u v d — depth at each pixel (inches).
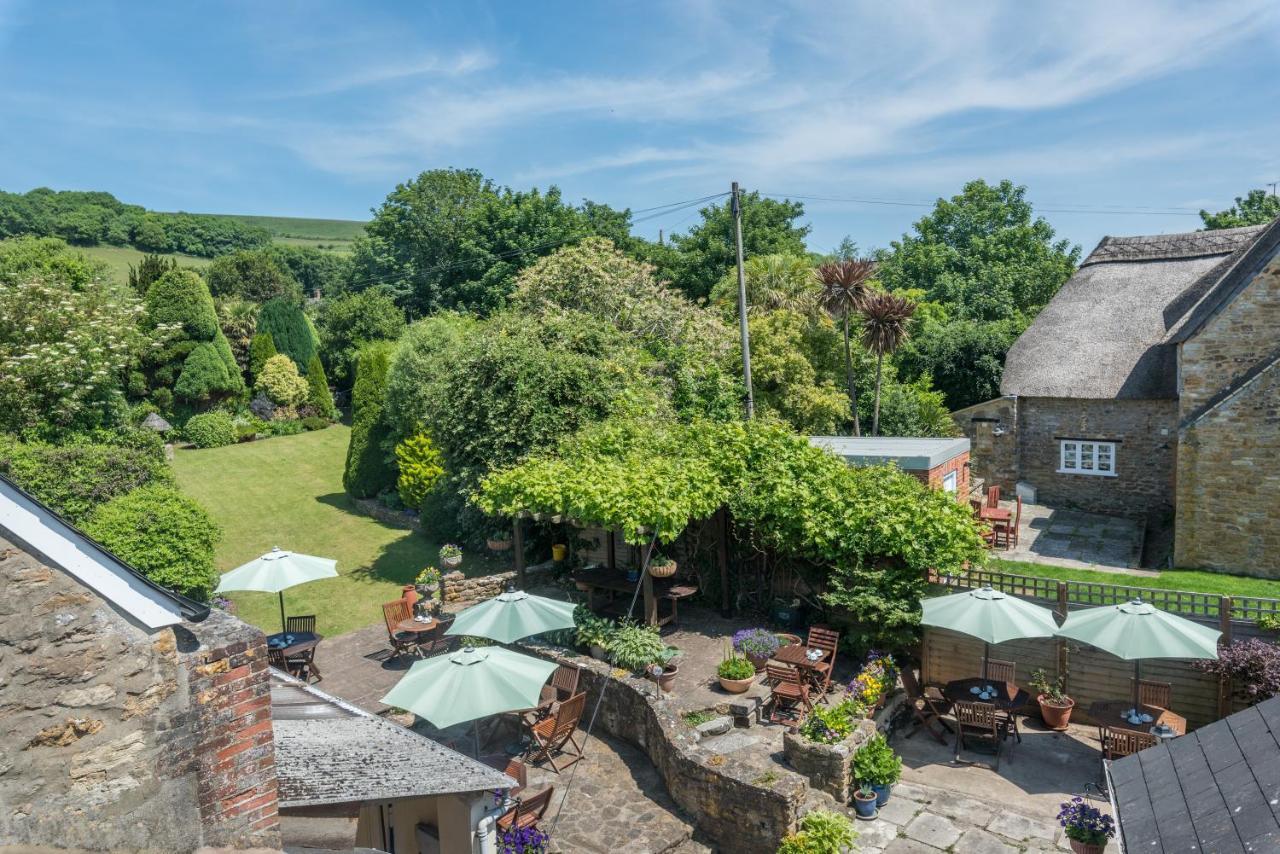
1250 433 747.4
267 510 1181.1
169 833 175.0
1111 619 487.5
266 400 1784.0
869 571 615.5
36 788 156.1
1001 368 1350.9
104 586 164.6
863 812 454.9
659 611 717.3
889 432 1197.7
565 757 528.1
